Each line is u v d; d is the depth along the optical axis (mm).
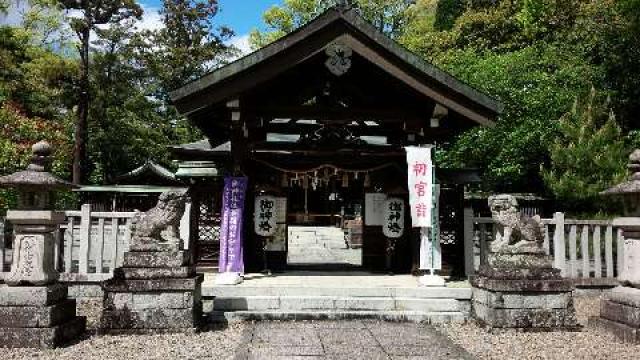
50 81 28188
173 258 7594
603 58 21656
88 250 10109
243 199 10469
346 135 11594
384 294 9297
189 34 37031
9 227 10445
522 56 22500
